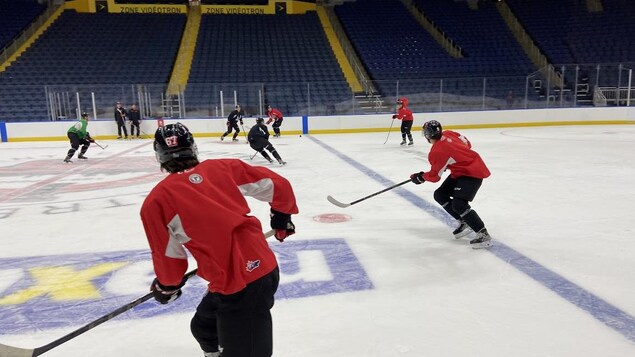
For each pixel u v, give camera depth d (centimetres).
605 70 1827
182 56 1939
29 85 1539
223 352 161
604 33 2042
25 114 1546
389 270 339
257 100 1628
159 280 157
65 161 954
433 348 233
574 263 347
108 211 537
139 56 1872
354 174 765
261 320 160
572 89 1820
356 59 2025
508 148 1072
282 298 294
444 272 334
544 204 535
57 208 554
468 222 380
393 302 287
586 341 237
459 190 374
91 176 786
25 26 1897
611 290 299
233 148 1202
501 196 579
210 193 155
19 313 283
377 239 412
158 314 279
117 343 246
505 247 386
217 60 1902
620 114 1698
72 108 1528
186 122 1542
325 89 1741
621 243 393
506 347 232
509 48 2045
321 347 236
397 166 844
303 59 1961
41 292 313
